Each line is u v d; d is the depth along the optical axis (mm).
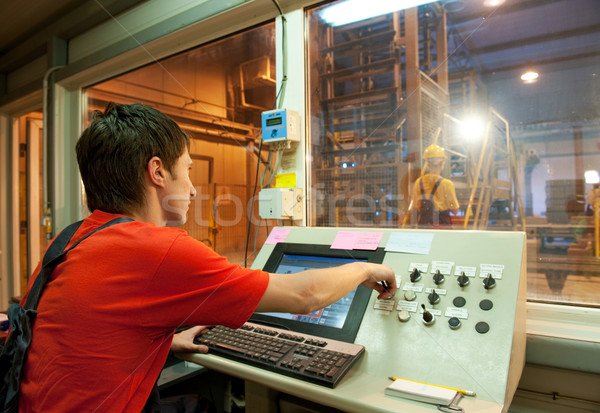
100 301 561
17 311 608
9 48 2725
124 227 619
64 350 547
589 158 5105
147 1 1924
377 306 823
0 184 2896
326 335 821
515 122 5414
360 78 3631
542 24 4176
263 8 1570
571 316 1078
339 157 2311
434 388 619
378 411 583
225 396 1544
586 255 4461
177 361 1415
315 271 727
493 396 598
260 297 625
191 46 1864
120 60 2080
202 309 600
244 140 2771
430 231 924
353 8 1549
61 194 2396
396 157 3104
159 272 586
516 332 712
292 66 1524
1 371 586
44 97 2395
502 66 5164
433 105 3391
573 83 4883
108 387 555
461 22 4062
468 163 3723
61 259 616
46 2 2127
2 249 2902
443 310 757
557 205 5309
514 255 790
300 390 669
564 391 987
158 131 690
